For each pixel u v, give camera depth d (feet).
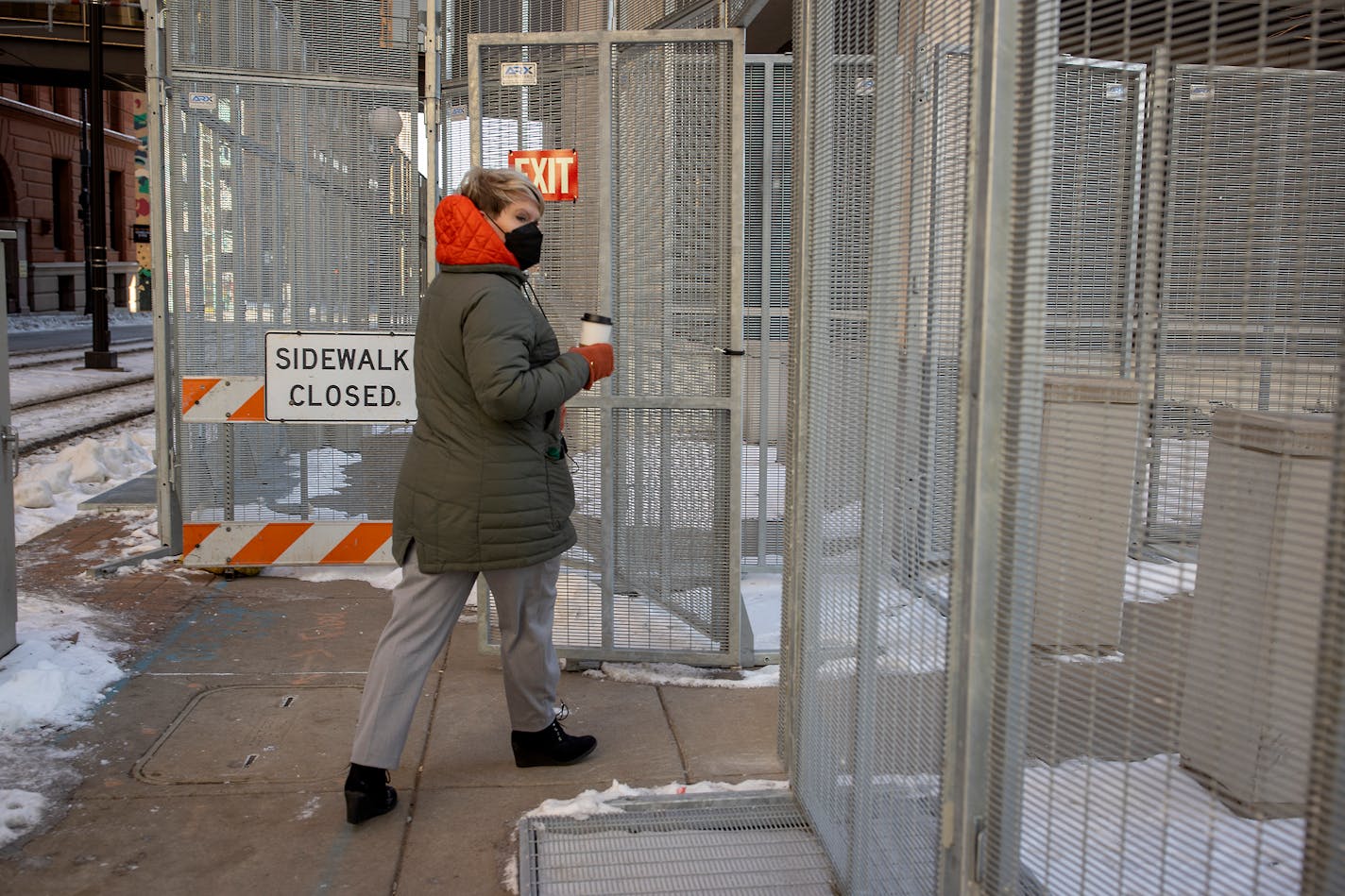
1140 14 5.61
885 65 7.94
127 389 55.93
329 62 18.67
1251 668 5.41
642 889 9.06
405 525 10.27
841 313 9.14
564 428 14.56
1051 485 6.25
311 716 12.82
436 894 9.10
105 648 15.01
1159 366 6.70
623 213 14.32
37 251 130.93
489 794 10.92
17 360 70.13
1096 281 8.16
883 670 8.07
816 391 10.00
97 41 55.47
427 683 14.01
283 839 9.94
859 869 8.52
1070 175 8.38
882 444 8.00
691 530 14.61
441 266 10.27
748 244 21.45
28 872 9.30
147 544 21.15
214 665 14.49
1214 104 6.91
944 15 6.86
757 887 9.12
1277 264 7.00
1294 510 5.42
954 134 6.72
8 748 11.71
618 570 14.73
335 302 19.01
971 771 6.54
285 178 18.74
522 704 11.32
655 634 14.76
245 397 18.44
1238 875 5.40
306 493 19.08
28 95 129.39
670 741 12.29
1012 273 6.15
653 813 10.36
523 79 14.30
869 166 8.36
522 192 10.38
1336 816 4.60
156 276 19.63
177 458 19.89
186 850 9.73
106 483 28.37
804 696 10.32
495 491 10.08
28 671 13.01
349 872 9.40
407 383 18.44
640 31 13.92
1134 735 5.98
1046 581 6.25
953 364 6.80
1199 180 7.02
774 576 19.22
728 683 14.12
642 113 14.17
